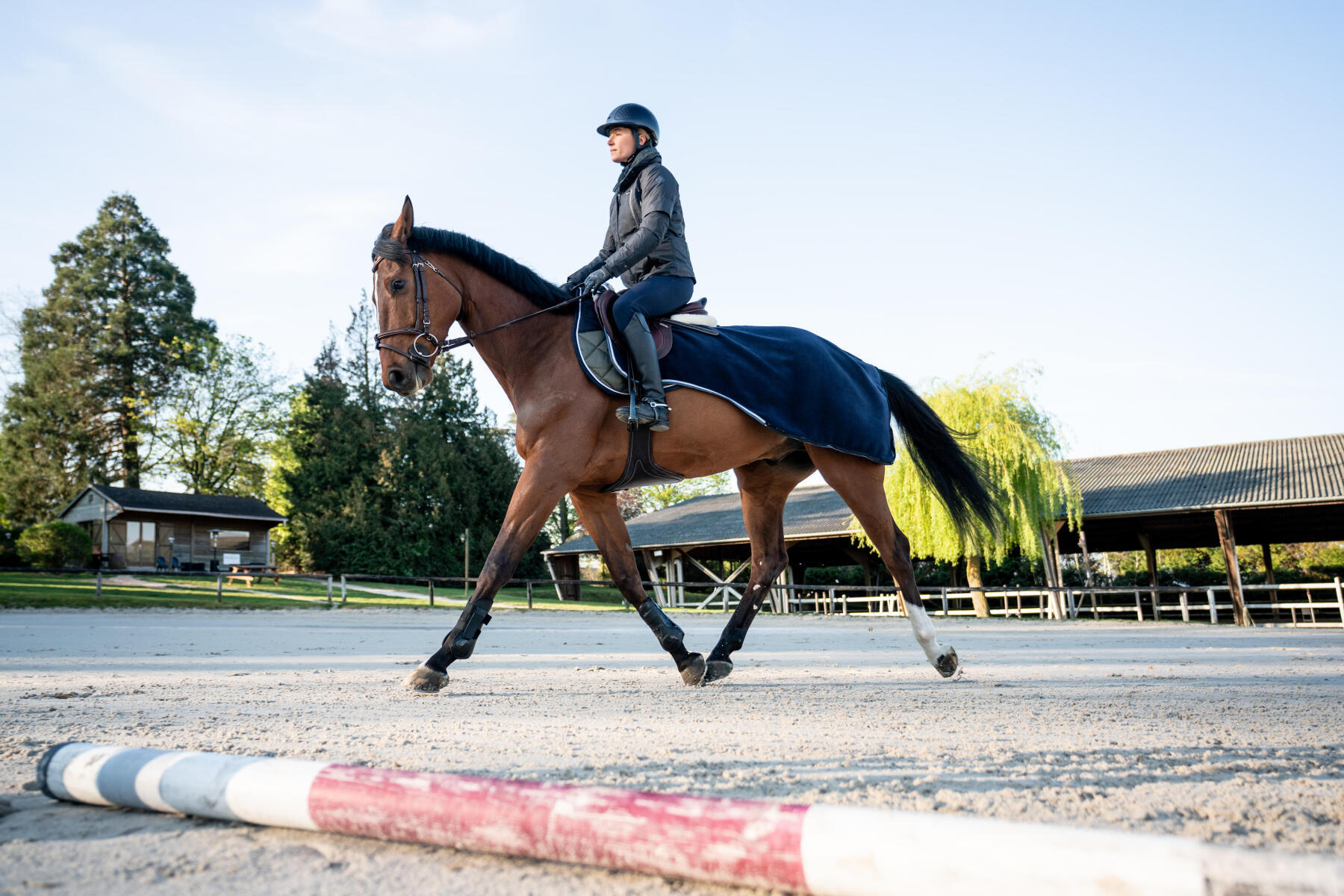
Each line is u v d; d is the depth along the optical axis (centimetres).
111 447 4466
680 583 2719
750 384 475
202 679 511
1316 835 180
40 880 152
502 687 472
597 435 455
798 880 135
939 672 529
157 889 149
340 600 2397
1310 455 2531
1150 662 711
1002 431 2372
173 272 4794
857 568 3484
